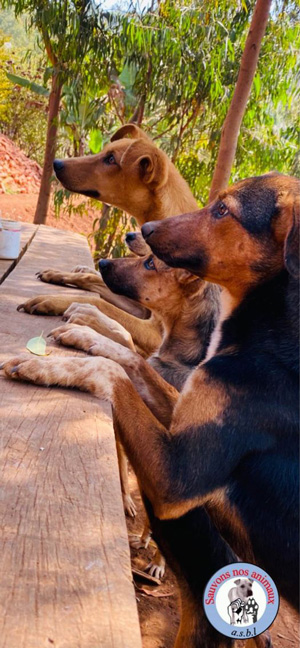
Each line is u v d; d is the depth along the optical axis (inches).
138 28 117.3
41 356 34.2
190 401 31.9
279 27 124.5
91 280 59.1
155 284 47.5
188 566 38.0
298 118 138.6
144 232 38.4
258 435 30.9
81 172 68.0
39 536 20.9
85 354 38.0
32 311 46.8
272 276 33.4
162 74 125.9
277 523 30.7
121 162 66.3
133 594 18.9
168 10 121.7
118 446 53.8
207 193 135.7
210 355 34.3
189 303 47.5
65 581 19.0
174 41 118.0
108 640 16.9
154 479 31.1
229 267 34.9
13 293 51.8
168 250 37.3
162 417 37.3
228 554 38.2
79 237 89.3
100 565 19.9
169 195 65.2
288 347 31.6
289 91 143.9
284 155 134.1
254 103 130.0
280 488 30.7
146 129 140.0
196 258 36.0
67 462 26.0
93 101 135.2
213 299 47.5
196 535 37.6
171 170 66.5
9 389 32.2
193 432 31.1
